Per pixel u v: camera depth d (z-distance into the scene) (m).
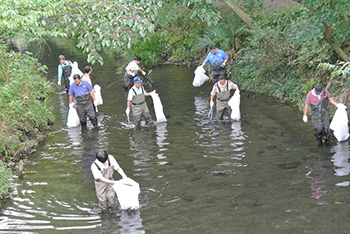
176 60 20.31
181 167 8.59
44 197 7.69
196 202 7.08
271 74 14.26
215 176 8.03
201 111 12.50
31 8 10.08
